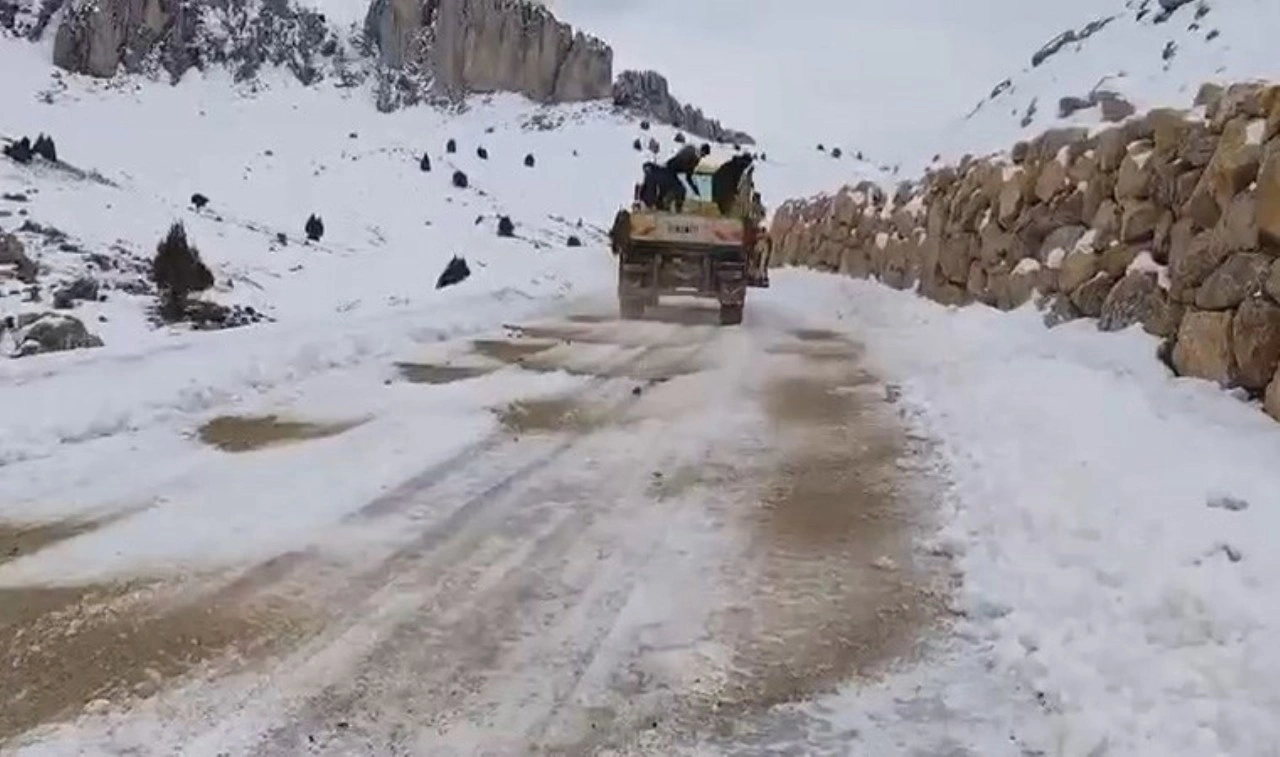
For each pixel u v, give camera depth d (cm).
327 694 341
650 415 774
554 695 344
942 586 441
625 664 366
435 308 1426
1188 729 307
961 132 1989
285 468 604
